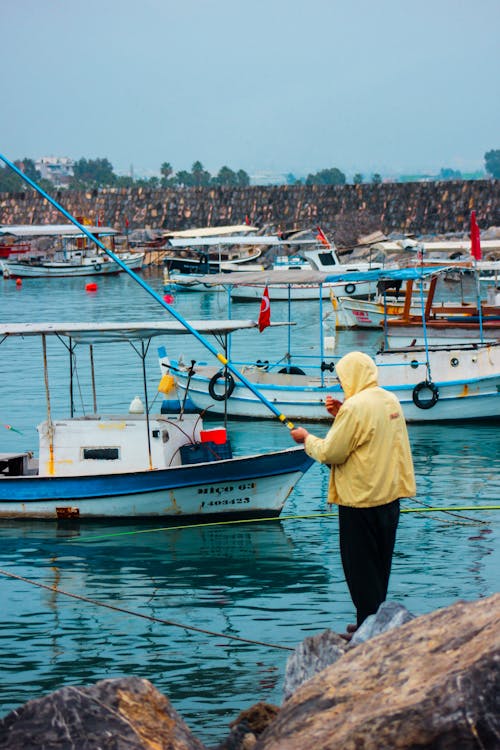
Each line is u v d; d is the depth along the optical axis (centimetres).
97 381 4184
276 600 1698
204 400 3425
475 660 692
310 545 2023
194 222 12175
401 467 1009
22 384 4141
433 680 700
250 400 3334
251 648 1474
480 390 3212
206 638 1523
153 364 4644
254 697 1301
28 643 1515
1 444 2975
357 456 991
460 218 10688
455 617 785
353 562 1012
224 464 2150
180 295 8300
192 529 2155
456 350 3231
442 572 1811
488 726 652
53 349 5219
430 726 659
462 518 2181
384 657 763
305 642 945
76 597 1647
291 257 8538
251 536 2091
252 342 5475
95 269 10119
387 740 662
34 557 1969
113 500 2180
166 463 2191
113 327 2173
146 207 12488
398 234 9856
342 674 758
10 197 13262
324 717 718
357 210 11156
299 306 7300
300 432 1037
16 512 2219
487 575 1788
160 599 1719
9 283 9550
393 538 1016
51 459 2217
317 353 4962
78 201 12888
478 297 3556
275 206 11656
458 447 2922
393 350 3284
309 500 2394
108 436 2192
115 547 2022
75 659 1446
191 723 1224
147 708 794
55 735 752
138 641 1514
